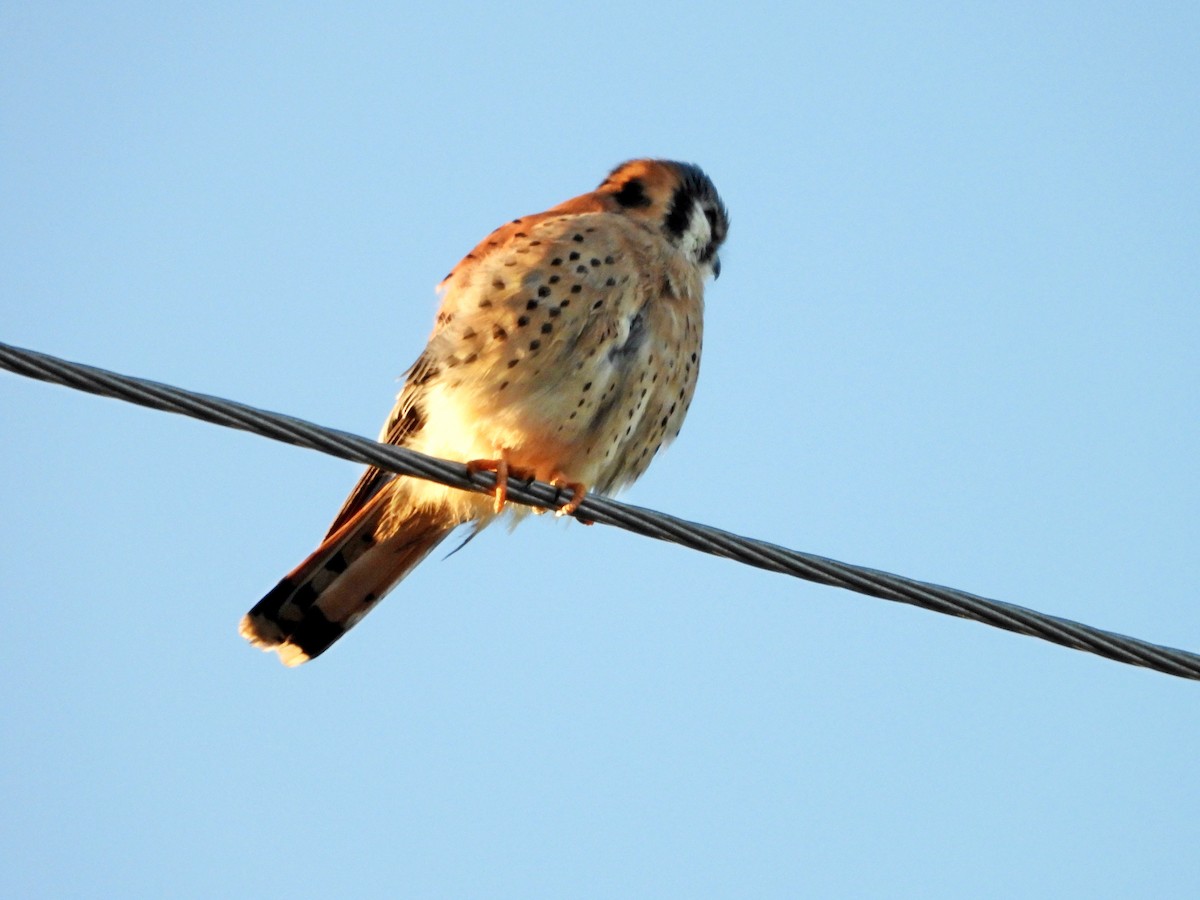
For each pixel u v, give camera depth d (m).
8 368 7.75
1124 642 8.62
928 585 8.68
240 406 8.37
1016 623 8.63
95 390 7.95
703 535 8.85
